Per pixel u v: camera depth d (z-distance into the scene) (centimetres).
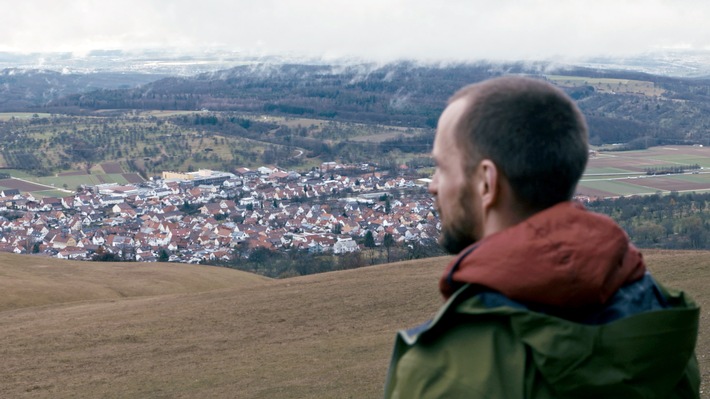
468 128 146
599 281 134
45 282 3491
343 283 2716
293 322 2138
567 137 142
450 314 139
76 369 1655
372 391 1250
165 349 1858
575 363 129
